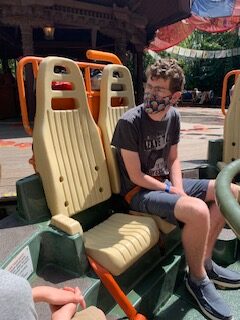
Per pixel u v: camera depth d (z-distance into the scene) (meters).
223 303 1.89
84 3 8.27
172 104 2.06
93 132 2.17
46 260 1.86
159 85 1.98
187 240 1.88
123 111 2.48
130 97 2.56
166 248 2.26
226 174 1.09
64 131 1.99
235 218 0.83
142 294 1.86
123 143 2.06
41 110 1.89
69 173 1.99
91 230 1.99
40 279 1.75
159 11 10.15
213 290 1.93
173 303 2.08
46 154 1.87
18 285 0.66
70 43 13.73
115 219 2.11
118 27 9.18
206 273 2.09
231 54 22.55
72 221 1.79
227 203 0.89
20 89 1.92
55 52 14.53
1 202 2.58
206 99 22.41
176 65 2.02
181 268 2.28
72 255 1.75
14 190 2.75
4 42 13.16
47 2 7.58
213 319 1.87
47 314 1.50
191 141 5.72
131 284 1.92
